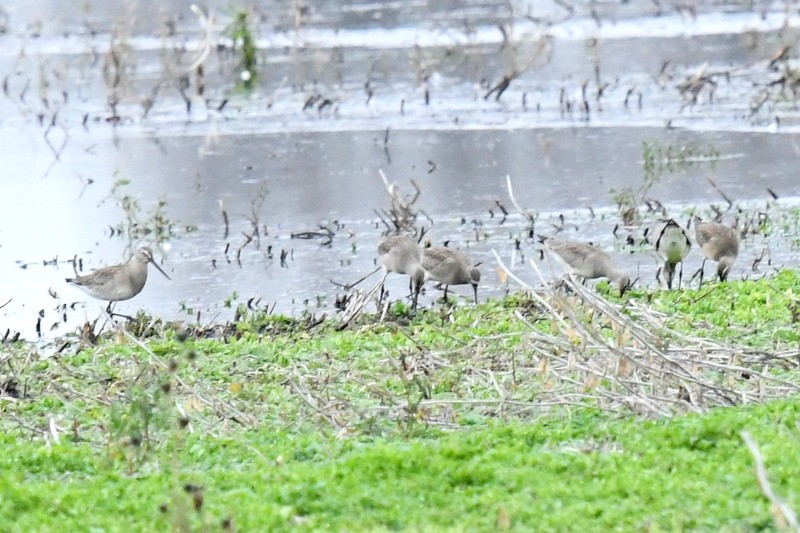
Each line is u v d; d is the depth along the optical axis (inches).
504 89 1608.0
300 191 1258.6
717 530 446.9
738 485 480.4
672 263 885.2
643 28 2004.2
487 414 623.8
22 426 626.5
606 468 508.1
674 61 1759.4
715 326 739.4
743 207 1125.1
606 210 1143.0
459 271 885.2
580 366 614.2
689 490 479.2
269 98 1690.5
